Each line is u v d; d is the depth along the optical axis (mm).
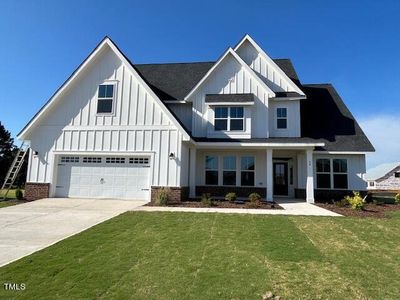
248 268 6172
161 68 22844
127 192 16016
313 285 5414
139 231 9102
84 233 8859
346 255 7090
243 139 17641
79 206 13781
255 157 18984
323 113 20891
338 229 9539
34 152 16609
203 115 18625
